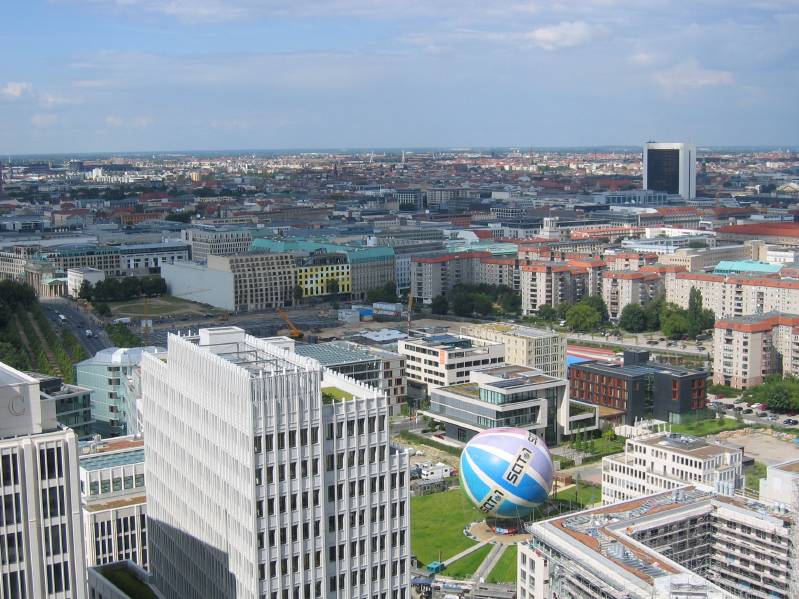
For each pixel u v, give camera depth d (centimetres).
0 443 19975
